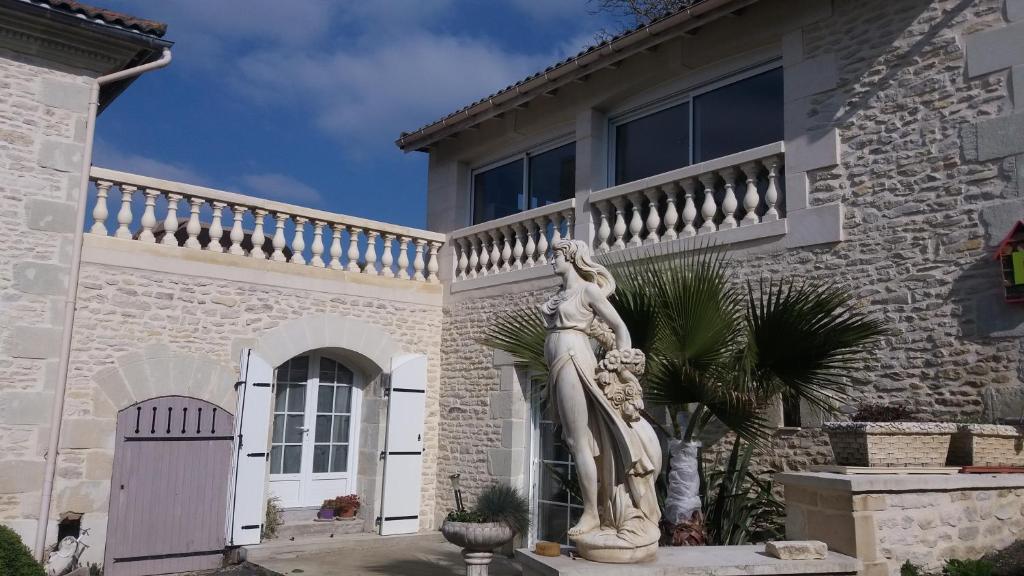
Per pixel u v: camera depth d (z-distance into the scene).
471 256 11.16
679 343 5.77
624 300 6.00
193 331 9.09
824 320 6.06
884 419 5.69
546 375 6.83
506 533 7.47
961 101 6.56
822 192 7.35
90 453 8.29
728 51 8.54
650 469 4.51
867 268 6.94
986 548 5.27
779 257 7.55
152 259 8.90
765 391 5.91
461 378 10.86
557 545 4.77
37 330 7.93
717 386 5.67
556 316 4.68
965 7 6.66
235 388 9.33
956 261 6.40
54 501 8.03
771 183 7.75
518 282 10.17
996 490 5.41
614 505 4.60
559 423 4.83
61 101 8.30
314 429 10.66
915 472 5.14
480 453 10.35
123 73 8.55
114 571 8.31
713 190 8.32
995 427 5.47
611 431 4.57
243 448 9.11
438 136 11.70
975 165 6.39
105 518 8.29
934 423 5.29
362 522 10.55
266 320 9.68
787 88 7.79
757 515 6.41
